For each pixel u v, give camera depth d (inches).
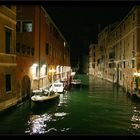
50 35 1560.0
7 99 762.2
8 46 804.0
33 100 861.2
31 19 1162.6
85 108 960.3
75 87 1865.2
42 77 1296.8
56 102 1046.4
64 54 2541.8
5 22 757.3
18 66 891.4
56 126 655.8
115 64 2059.5
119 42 1847.9
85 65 4507.9
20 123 666.8
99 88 1802.4
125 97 1304.1
